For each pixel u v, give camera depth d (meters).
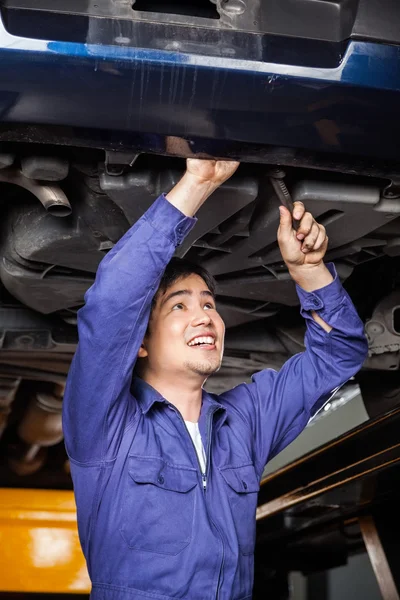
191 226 1.42
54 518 3.32
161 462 1.46
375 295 2.12
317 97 1.32
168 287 1.58
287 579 3.82
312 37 1.34
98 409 1.43
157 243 1.38
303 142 1.35
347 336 1.64
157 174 1.48
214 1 1.31
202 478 1.47
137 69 1.26
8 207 1.76
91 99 1.28
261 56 1.30
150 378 1.61
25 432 3.04
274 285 1.87
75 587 3.26
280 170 1.45
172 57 1.27
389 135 1.37
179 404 1.58
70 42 1.26
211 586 1.39
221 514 1.46
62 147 1.42
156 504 1.42
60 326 2.18
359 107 1.33
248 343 2.31
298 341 2.27
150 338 1.58
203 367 1.53
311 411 1.72
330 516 3.11
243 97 1.30
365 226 1.62
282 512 3.05
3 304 2.14
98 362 1.40
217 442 1.57
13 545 3.27
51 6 1.28
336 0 1.37
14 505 3.31
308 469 2.75
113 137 1.32
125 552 1.40
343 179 1.52
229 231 1.63
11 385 2.47
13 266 1.81
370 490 2.59
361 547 3.76
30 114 1.29
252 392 1.72
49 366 2.33
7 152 1.41
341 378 1.69
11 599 3.29
